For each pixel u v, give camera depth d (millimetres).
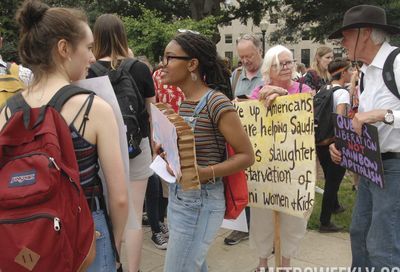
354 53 2434
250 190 2670
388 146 2367
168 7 22469
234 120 2059
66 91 1559
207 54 2125
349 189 5688
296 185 2475
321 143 3914
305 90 3012
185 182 1953
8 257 1393
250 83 3951
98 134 1584
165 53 2148
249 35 3941
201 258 2203
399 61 2262
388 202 2375
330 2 22375
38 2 1596
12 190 1392
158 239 3916
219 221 2203
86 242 1504
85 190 1608
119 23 3006
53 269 1408
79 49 1613
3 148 1453
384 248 2408
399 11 18906
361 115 2289
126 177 1773
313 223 4426
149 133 3273
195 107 2141
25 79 2752
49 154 1430
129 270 3111
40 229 1378
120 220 1684
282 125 2512
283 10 25391
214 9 22234
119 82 2887
